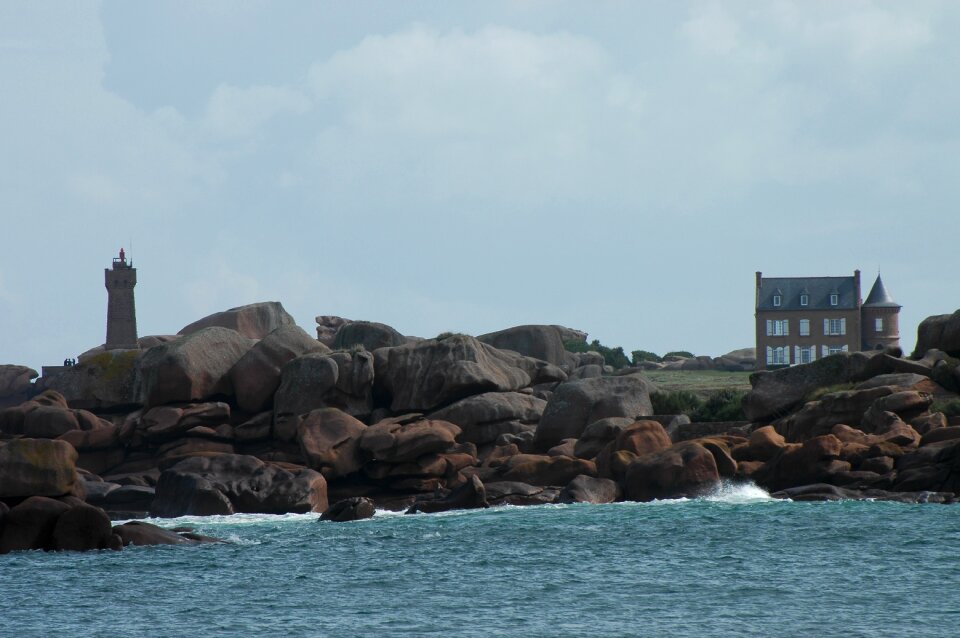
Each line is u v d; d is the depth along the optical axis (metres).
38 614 121.19
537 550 159.25
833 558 144.50
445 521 197.00
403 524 195.25
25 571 146.62
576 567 144.88
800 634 106.00
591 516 194.50
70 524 163.62
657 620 113.19
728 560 146.12
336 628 112.69
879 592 123.50
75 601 127.69
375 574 143.50
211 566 150.88
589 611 118.12
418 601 125.50
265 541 175.62
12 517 163.12
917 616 112.06
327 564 151.75
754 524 175.75
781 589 126.69
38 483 165.38
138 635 111.25
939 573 132.88
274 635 110.19
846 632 106.38
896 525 169.25
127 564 152.38
